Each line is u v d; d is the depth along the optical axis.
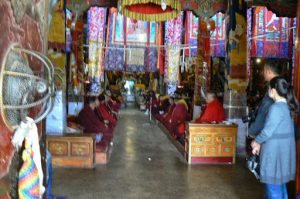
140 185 4.23
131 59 12.67
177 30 11.62
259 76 12.16
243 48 6.41
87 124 6.15
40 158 1.91
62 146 4.98
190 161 5.43
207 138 5.43
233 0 6.44
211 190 4.09
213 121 5.88
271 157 2.82
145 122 11.45
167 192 3.99
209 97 6.11
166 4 5.06
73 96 8.31
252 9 10.86
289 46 10.95
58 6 6.23
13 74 1.53
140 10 5.72
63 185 4.14
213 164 5.42
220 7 7.10
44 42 2.13
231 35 6.41
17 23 1.61
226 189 4.14
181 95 10.72
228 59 6.44
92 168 4.98
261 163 2.88
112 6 7.10
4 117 1.50
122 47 12.66
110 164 5.25
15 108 1.55
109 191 3.97
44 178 2.18
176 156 5.98
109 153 5.81
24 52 1.72
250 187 4.23
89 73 11.09
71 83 8.34
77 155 4.99
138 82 20.92
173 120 7.91
